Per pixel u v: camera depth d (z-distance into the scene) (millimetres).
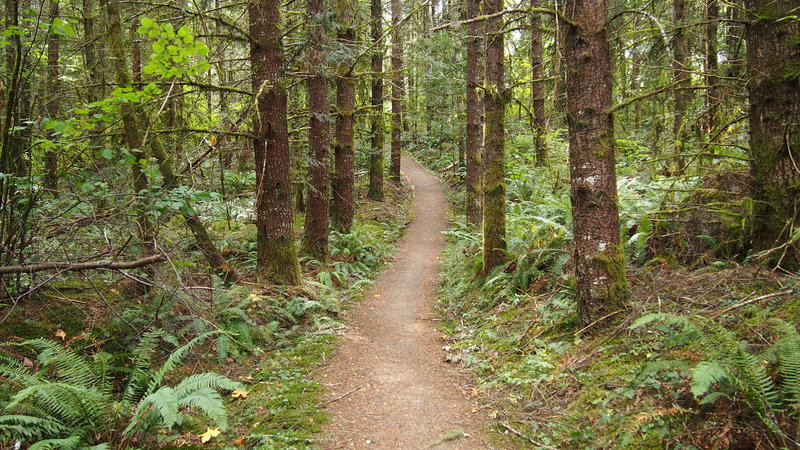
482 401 5215
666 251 6898
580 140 5664
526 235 9570
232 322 6777
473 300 8672
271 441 4316
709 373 3340
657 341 4879
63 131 5562
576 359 5316
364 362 6402
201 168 9789
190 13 7277
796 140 5207
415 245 15336
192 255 7781
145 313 6176
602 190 5598
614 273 5652
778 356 3684
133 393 4645
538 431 4453
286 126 8258
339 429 4625
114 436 4160
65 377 4512
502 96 8797
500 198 8977
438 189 24875
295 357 6395
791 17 4812
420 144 35094
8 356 4938
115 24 7016
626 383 4547
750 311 4688
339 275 10625
